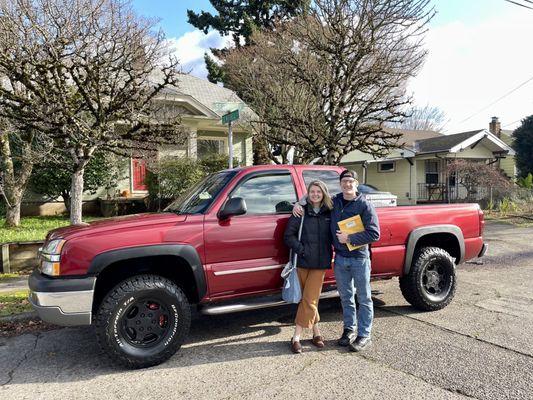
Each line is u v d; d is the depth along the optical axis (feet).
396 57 26.37
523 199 59.98
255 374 11.55
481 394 10.10
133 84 19.98
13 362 12.82
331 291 15.34
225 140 60.08
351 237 12.89
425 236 16.90
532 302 17.79
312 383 10.89
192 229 12.89
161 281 12.46
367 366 11.83
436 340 13.62
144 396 10.50
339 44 24.84
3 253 24.21
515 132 78.64
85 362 12.73
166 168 45.83
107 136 19.77
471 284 20.97
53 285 11.47
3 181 33.91
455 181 67.41
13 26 18.67
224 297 13.41
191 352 13.29
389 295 19.36
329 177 15.98
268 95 37.60
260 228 13.74
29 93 21.85
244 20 83.20
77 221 21.20
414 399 9.94
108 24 21.89
